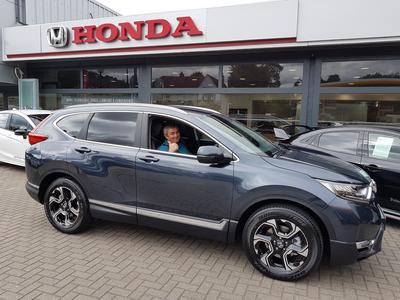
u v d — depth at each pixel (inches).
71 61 485.7
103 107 174.7
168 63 426.6
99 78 476.4
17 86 540.7
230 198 138.3
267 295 124.0
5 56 486.3
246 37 353.1
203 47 372.2
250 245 136.6
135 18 399.5
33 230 180.2
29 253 152.9
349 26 315.6
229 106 402.6
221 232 141.9
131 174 156.6
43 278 132.0
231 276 136.6
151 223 156.0
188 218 147.1
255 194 134.0
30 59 471.5
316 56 356.2
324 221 125.4
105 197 164.1
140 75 445.7
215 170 140.7
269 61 377.7
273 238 133.5
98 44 424.8
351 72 346.9
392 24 302.5
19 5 518.3
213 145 155.5
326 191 126.0
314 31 327.3
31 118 327.3
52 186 175.6
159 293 123.7
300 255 129.9
